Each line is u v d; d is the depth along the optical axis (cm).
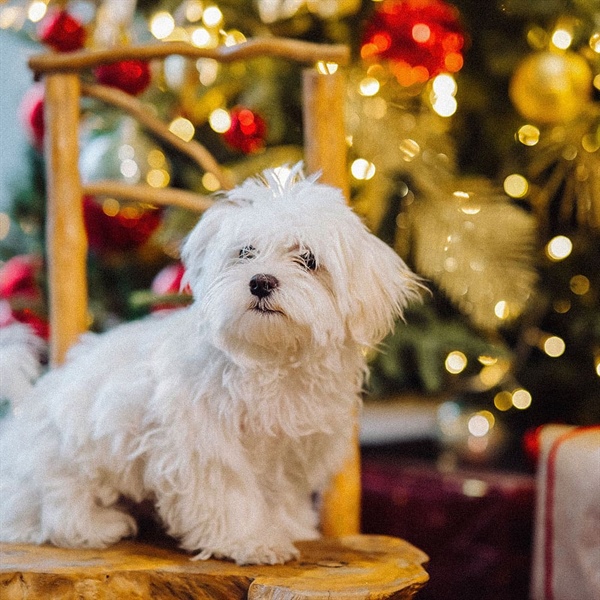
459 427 204
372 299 123
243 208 124
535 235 203
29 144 219
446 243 178
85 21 206
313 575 117
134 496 131
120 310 218
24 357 143
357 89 187
